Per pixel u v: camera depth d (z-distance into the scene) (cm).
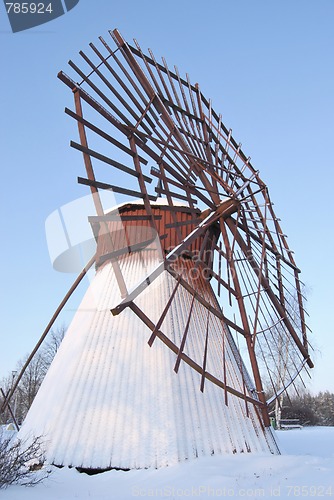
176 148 1329
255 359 1279
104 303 1420
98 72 1305
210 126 1612
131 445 1100
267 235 1594
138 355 1269
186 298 1445
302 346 1503
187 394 1213
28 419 1287
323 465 1010
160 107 1352
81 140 1151
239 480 898
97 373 1242
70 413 1173
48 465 1087
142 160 1288
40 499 788
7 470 878
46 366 4712
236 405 1273
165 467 1050
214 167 1458
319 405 6169
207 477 933
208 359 1327
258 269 1458
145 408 1161
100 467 1070
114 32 1392
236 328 1286
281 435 2550
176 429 1128
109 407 1166
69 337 1437
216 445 1154
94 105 1195
